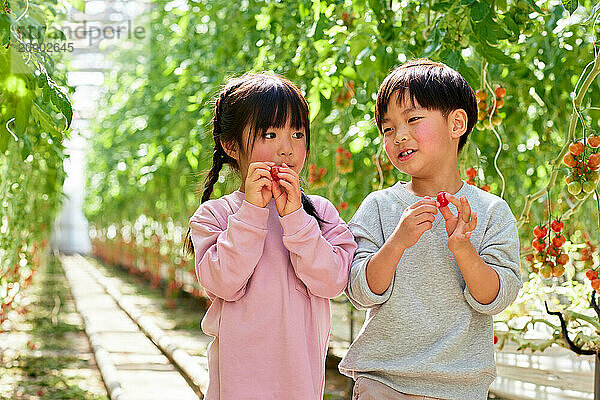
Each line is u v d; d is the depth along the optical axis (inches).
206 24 213.6
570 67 119.0
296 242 61.6
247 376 61.4
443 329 62.6
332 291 63.1
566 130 128.7
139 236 549.6
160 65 281.0
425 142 63.2
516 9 91.0
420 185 66.5
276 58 155.9
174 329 325.7
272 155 63.8
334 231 67.1
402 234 59.8
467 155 106.8
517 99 136.9
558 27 87.9
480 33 87.8
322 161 177.2
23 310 293.3
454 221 59.7
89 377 221.9
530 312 115.7
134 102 318.0
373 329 64.3
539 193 96.7
